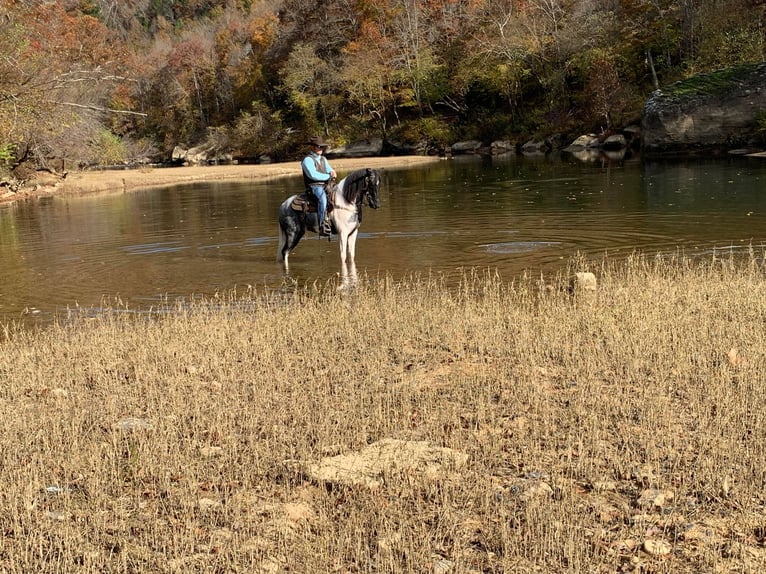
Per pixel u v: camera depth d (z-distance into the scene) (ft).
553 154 159.43
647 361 22.91
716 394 19.77
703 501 14.89
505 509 14.78
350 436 18.49
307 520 14.80
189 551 13.88
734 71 128.88
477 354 25.31
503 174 112.68
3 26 76.13
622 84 174.19
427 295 34.47
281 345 26.99
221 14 398.42
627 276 34.65
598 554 13.29
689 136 127.03
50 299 39.19
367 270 42.75
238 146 264.72
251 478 16.66
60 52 99.96
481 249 47.70
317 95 247.70
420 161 168.66
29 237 64.64
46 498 16.02
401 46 232.94
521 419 19.19
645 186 80.64
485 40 210.59
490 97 218.79
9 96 73.36
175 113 302.86
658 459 16.65
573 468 16.31
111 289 40.93
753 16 153.07
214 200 94.07
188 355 26.11
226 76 298.15
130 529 14.78
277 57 278.26
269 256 48.88
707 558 13.01
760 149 118.42
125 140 266.77
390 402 20.80
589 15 192.65
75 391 23.11
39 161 129.70
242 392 22.18
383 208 73.51
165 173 155.94
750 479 15.48
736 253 41.86
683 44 176.04
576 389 21.33
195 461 17.37
